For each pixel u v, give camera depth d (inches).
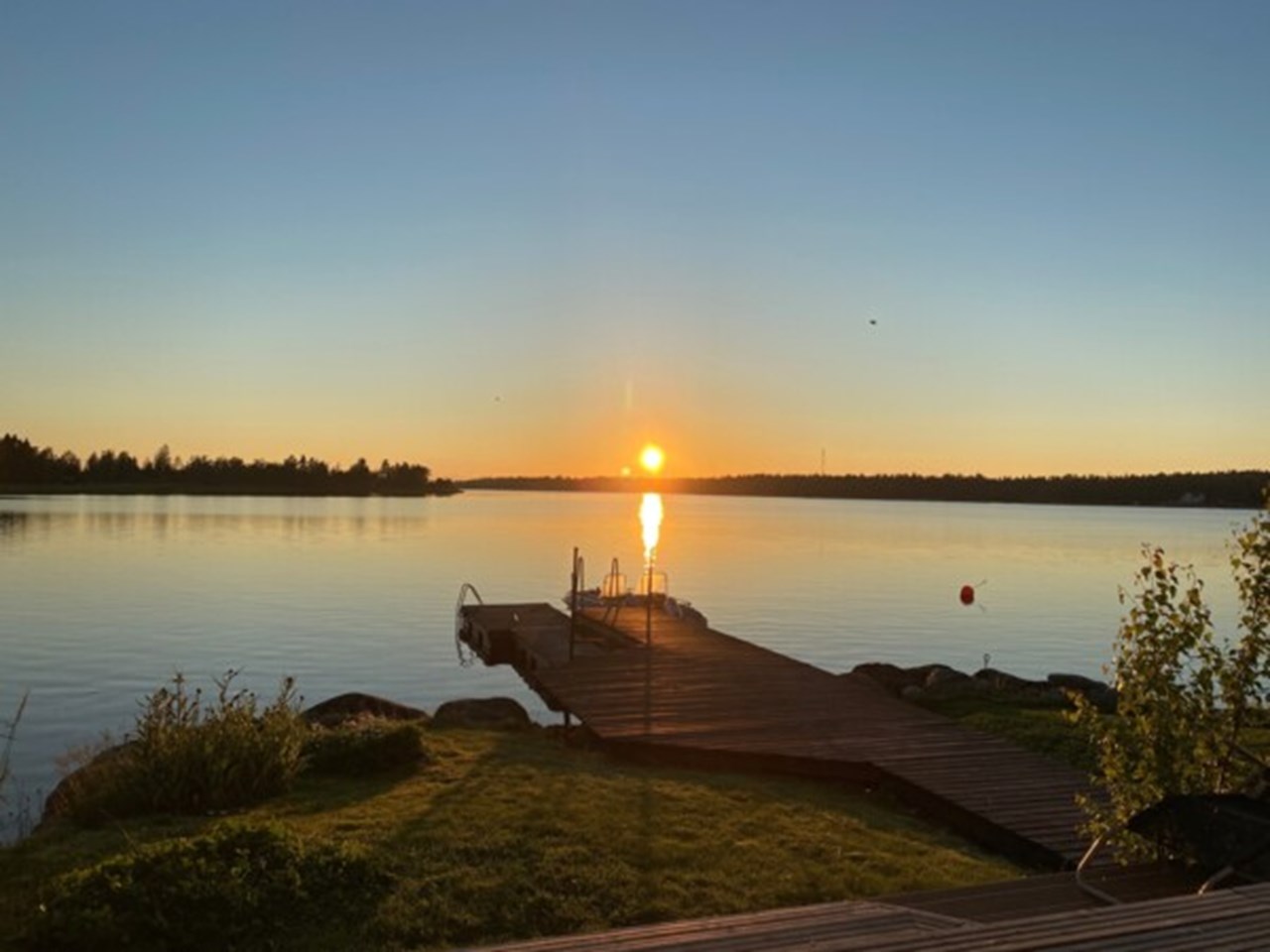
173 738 374.6
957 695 736.3
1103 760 316.2
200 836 287.6
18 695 844.6
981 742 496.7
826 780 462.6
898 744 490.0
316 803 362.9
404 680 981.2
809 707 573.9
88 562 2081.7
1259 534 309.7
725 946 154.3
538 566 2240.4
